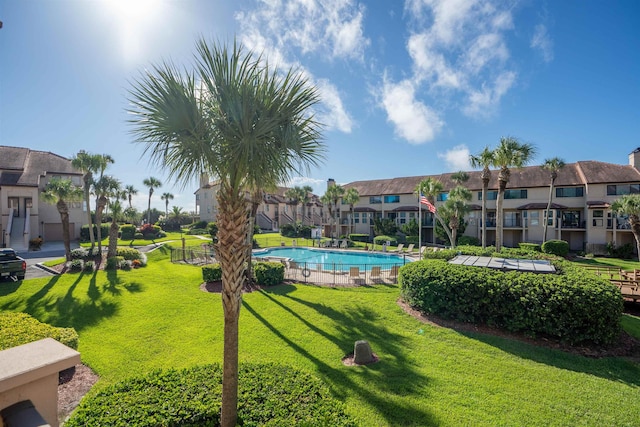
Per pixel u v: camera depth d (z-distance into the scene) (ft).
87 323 31.37
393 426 16.06
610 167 100.27
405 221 136.36
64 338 21.75
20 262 48.29
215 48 12.37
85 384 20.54
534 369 22.35
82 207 108.06
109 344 26.61
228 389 12.43
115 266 57.52
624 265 76.33
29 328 21.94
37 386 7.30
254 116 12.55
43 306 36.06
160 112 12.32
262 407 13.17
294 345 26.45
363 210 146.92
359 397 18.66
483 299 29.68
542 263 37.11
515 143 56.85
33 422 6.29
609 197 95.35
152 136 13.11
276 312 35.29
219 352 25.07
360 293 43.75
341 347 26.09
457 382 20.47
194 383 14.76
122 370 22.24
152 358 24.06
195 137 12.45
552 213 103.91
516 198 112.06
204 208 175.32
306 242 124.06
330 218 148.36
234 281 12.73
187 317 33.45
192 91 12.53
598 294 25.85
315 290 45.62
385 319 32.78
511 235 114.52
